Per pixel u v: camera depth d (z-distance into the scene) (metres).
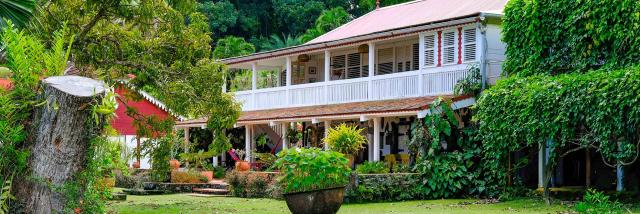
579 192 21.33
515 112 20.33
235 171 25.53
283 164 16.48
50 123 9.27
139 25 19.03
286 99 30.45
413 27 25.55
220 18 60.38
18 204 9.34
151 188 26.78
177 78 19.52
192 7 19.09
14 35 9.62
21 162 9.27
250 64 33.44
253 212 18.88
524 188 22.42
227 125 20.22
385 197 21.97
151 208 20.11
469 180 22.62
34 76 9.51
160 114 27.17
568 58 21.70
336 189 16.17
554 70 21.98
